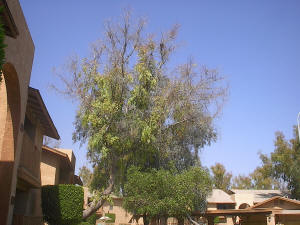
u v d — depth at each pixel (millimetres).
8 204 11445
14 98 12195
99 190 22766
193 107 22297
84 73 21250
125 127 20641
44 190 16391
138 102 20797
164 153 22625
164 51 22016
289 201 32375
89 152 22406
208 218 27250
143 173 21188
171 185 20344
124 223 42000
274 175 42875
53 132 19609
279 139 42969
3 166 11820
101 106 20281
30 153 15430
